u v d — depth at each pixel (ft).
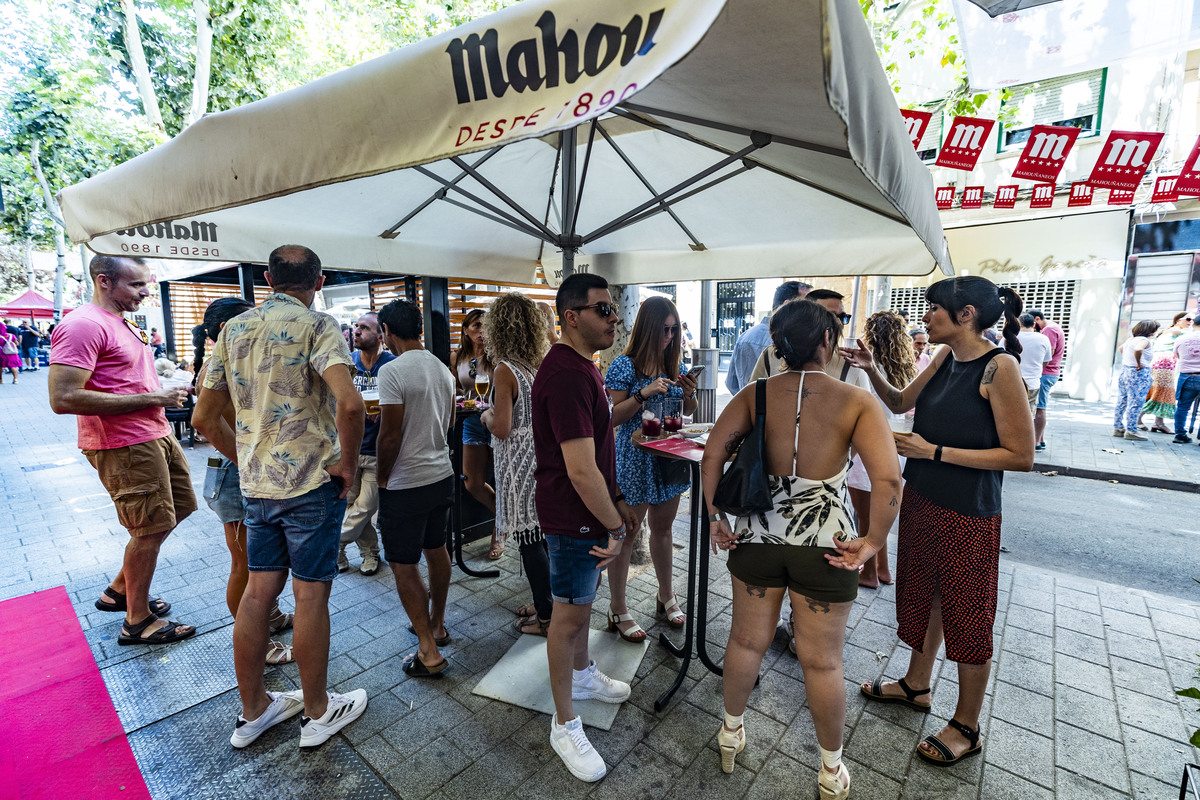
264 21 34.01
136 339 9.33
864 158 3.30
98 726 7.23
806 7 3.01
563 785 6.40
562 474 6.20
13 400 39.47
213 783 6.38
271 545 6.72
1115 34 13.51
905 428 11.44
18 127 45.11
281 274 6.67
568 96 3.25
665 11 2.86
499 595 10.89
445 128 3.78
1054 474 21.11
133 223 5.98
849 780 6.22
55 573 11.66
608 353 16.24
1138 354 24.63
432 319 14.35
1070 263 32.65
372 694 7.93
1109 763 6.70
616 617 9.37
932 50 29.04
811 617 5.82
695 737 7.16
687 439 8.40
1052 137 19.84
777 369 8.19
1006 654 8.98
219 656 8.75
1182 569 12.98
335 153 4.31
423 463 7.96
